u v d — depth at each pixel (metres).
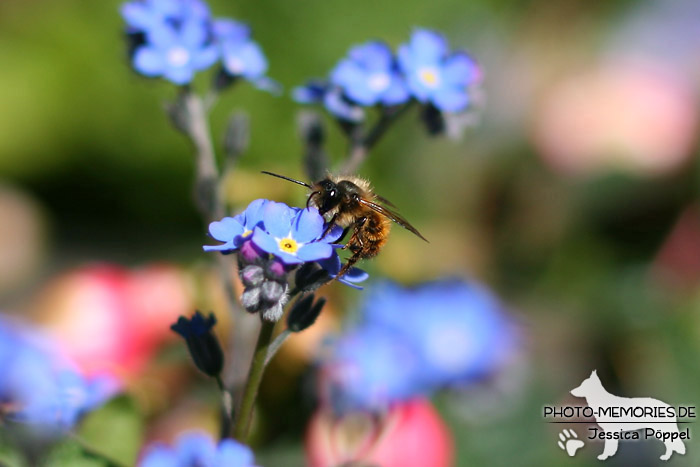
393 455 0.20
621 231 0.30
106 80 0.39
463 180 0.32
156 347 0.21
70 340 0.21
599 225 0.30
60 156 0.40
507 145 0.31
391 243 0.22
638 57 0.33
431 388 0.20
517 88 0.32
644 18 0.35
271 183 0.21
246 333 0.20
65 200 0.42
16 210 0.41
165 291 0.21
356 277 0.17
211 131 0.35
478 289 0.22
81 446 0.18
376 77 0.19
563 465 0.21
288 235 0.17
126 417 0.19
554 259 0.30
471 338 0.20
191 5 0.20
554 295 0.29
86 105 0.39
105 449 0.19
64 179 0.41
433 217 0.33
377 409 0.20
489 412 0.21
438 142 0.32
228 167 0.20
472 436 0.21
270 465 0.20
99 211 0.42
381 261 0.22
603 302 0.27
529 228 0.30
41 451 0.18
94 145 0.40
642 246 0.29
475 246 0.30
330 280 0.17
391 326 0.20
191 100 0.20
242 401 0.17
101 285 0.21
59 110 0.39
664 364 0.24
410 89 0.19
